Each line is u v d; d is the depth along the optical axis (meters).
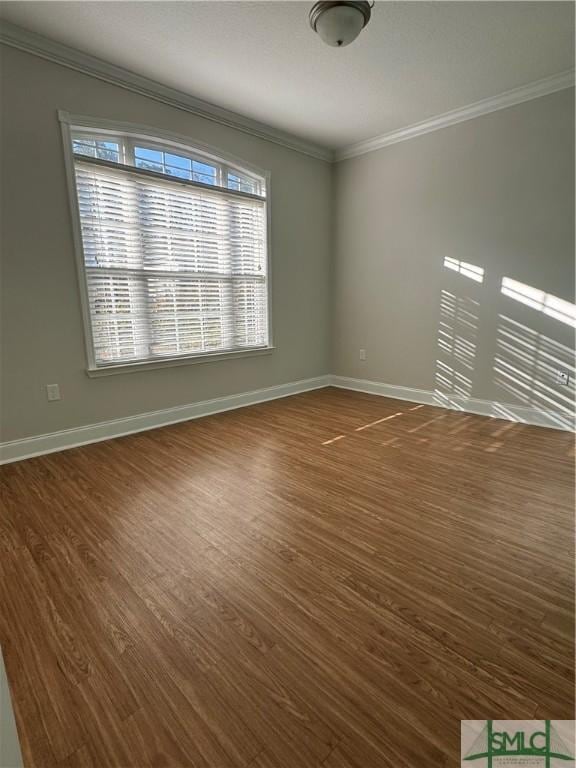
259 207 4.04
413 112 3.63
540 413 3.51
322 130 4.03
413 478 2.51
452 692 1.14
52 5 2.24
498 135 3.43
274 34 2.49
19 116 2.56
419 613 1.43
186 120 3.34
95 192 2.96
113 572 1.66
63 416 2.99
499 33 2.49
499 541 1.86
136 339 3.32
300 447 3.05
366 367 4.79
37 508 2.17
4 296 2.64
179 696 1.14
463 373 3.96
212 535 1.92
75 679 1.19
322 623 1.39
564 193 3.17
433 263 4.02
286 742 1.02
